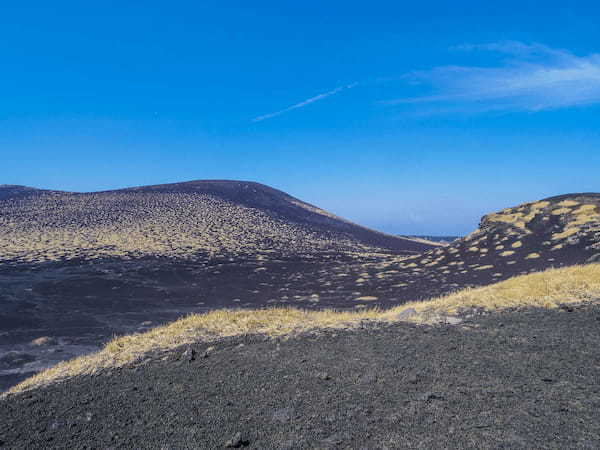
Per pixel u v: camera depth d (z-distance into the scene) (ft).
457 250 156.04
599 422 17.80
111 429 22.24
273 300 125.18
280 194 574.15
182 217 339.77
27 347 77.82
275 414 21.85
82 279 157.99
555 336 30.99
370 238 422.82
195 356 35.09
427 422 19.19
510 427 17.99
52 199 385.70
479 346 30.22
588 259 102.12
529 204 165.99
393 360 28.81
